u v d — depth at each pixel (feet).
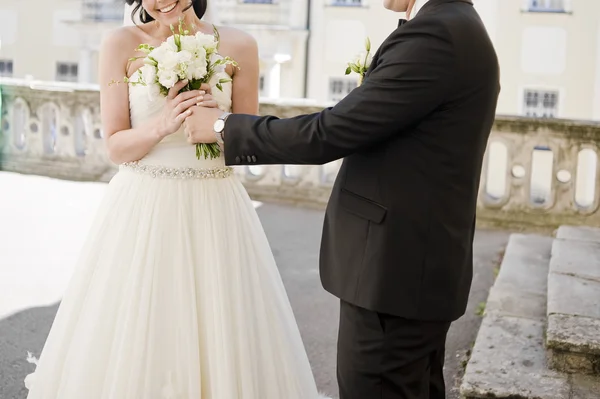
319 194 27.43
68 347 9.16
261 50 85.61
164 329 8.82
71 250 20.15
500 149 78.69
